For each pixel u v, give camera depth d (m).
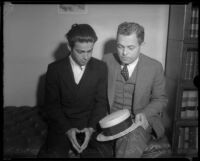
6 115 1.64
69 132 1.37
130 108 1.47
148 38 1.73
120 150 1.29
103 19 1.70
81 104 1.44
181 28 1.48
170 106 1.63
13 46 1.73
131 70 1.44
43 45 1.74
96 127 1.42
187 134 1.60
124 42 1.37
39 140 1.43
